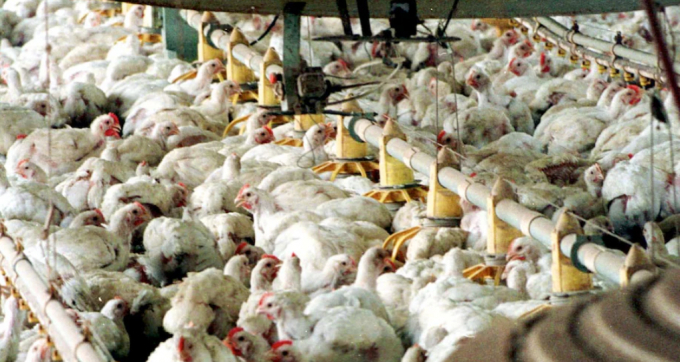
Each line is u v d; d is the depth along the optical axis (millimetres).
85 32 25766
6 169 16516
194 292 9867
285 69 13055
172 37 23719
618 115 17922
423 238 12000
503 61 24438
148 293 10344
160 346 8227
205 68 20203
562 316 3525
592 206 13711
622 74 20906
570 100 20516
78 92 20031
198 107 19203
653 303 3410
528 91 21172
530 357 3357
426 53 24203
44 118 18719
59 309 8062
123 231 12633
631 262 8375
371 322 8875
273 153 16297
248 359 8742
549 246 9672
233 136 18250
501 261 10773
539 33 23125
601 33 25391
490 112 18422
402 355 8977
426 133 17625
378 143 14195
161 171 15422
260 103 17766
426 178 15102
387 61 12305
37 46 25516
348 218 13148
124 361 9906
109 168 14586
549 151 17594
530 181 14859
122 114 20469
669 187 13547
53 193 13492
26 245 11539
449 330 8641
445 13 15117
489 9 15070
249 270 11562
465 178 11836
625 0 14969
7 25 28859
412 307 9750
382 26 25391
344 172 15297
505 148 16672
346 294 9391
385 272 10773
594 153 16891
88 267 11398
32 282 8609
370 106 19438
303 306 9312
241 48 19672
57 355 8211
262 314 9250
